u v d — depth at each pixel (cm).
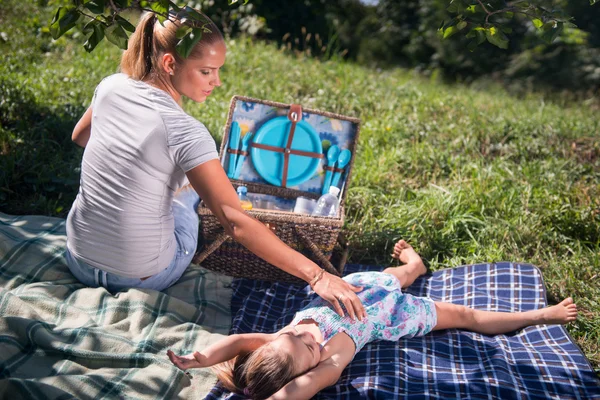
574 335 323
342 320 281
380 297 297
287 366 250
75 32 750
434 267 382
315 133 367
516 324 306
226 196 265
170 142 266
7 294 285
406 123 591
